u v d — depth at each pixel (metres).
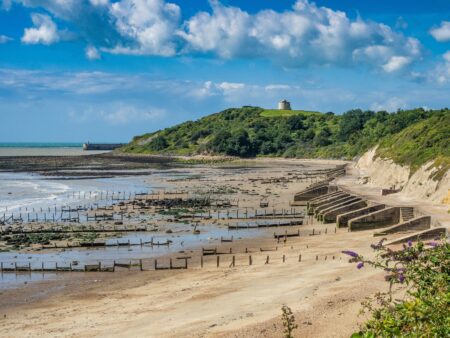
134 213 85.00
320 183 107.88
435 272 15.19
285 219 77.56
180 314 31.86
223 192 114.19
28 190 122.00
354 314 25.62
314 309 27.70
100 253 56.59
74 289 42.53
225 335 25.62
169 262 51.38
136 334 28.38
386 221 63.69
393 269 15.72
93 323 32.06
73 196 109.44
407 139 109.81
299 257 47.34
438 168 77.25
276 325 25.88
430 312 13.31
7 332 31.55
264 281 39.06
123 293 40.44
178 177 156.50
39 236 66.19
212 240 62.72
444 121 103.25
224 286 38.91
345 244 53.91
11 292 42.03
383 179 100.56
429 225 54.72
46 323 33.19
